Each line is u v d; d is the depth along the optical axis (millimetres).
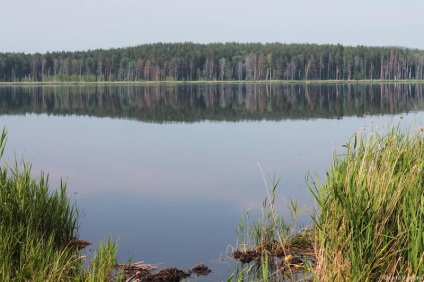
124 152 17875
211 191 11672
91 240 8297
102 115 33156
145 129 25203
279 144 19016
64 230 7859
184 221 9352
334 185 6168
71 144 19969
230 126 25938
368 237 5586
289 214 9195
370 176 6230
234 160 15703
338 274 5465
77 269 6520
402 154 6730
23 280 5910
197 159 16125
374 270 5656
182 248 7832
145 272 6805
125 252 7703
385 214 5883
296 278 6457
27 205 7367
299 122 27266
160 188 12133
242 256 7328
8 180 7617
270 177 12875
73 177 13492
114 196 11383
